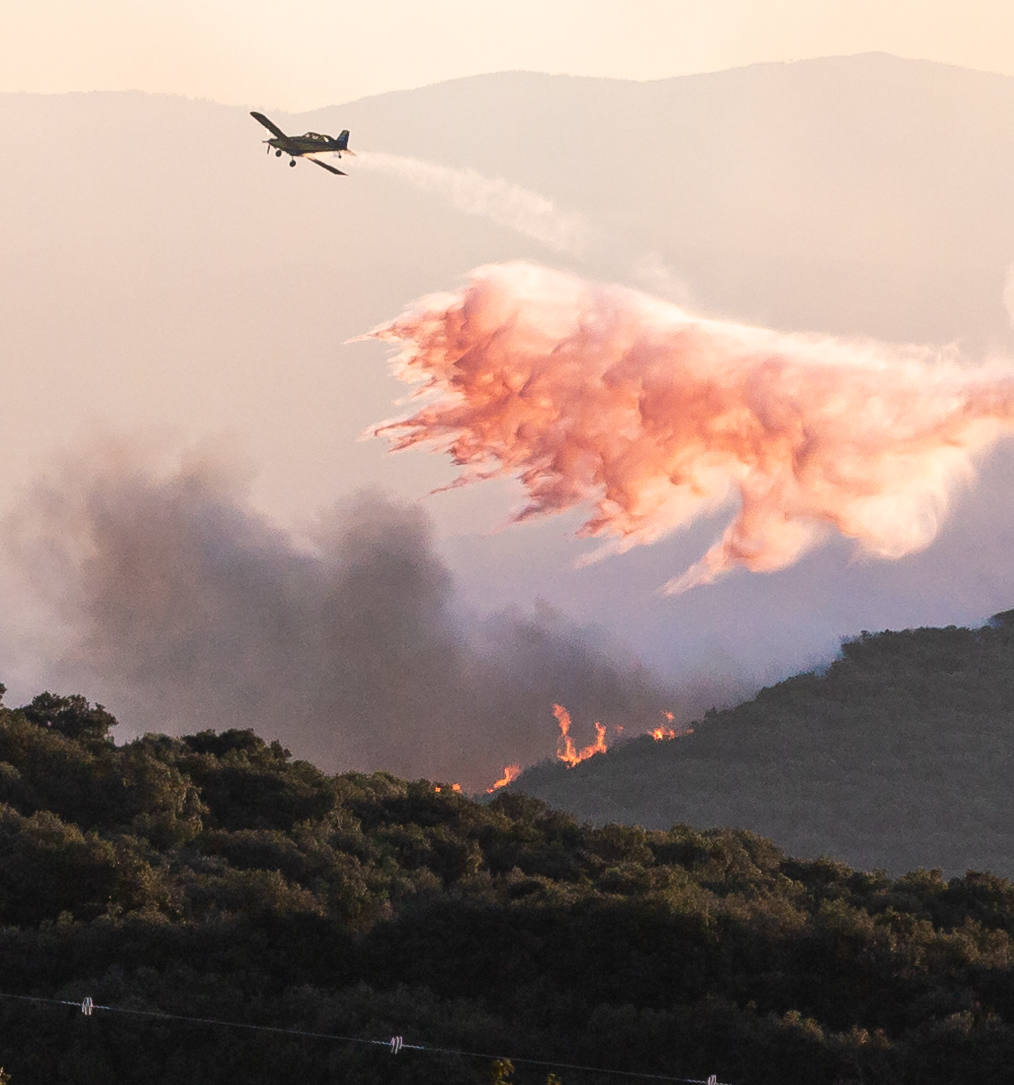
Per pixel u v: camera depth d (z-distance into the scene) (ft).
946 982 599.98
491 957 591.78
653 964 586.45
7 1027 483.92
